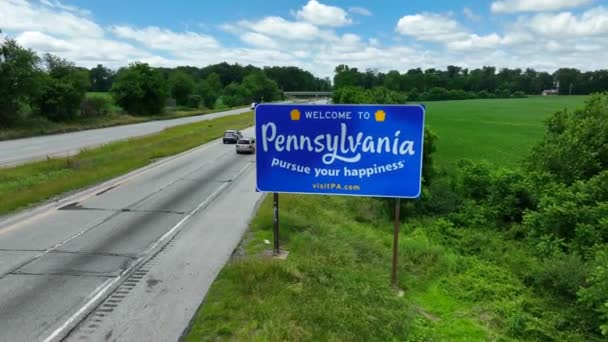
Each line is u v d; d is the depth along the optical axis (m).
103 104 62.28
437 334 7.86
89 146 33.28
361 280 9.22
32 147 32.69
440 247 13.12
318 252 10.70
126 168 22.55
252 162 27.42
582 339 7.91
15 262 9.69
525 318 8.43
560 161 17.02
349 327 7.26
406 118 9.13
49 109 50.75
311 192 9.84
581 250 11.82
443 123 72.88
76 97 53.19
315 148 9.67
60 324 7.08
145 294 8.21
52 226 12.53
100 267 9.52
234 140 37.94
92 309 7.59
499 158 33.81
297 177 9.86
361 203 19.03
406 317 8.16
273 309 7.46
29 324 7.05
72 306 7.69
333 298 8.13
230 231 12.44
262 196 17.41
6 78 41.41
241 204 15.95
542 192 15.84
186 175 22.09
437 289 10.12
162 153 29.38
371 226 16.25
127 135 44.22
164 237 11.77
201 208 15.21
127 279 8.91
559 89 196.25
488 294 9.77
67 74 53.97
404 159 9.27
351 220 16.31
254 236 11.92
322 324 7.19
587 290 8.33
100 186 18.52
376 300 8.53
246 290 8.28
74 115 55.00
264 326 6.96
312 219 14.21
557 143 17.83
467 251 13.54
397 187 9.41
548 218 13.26
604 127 16.94
